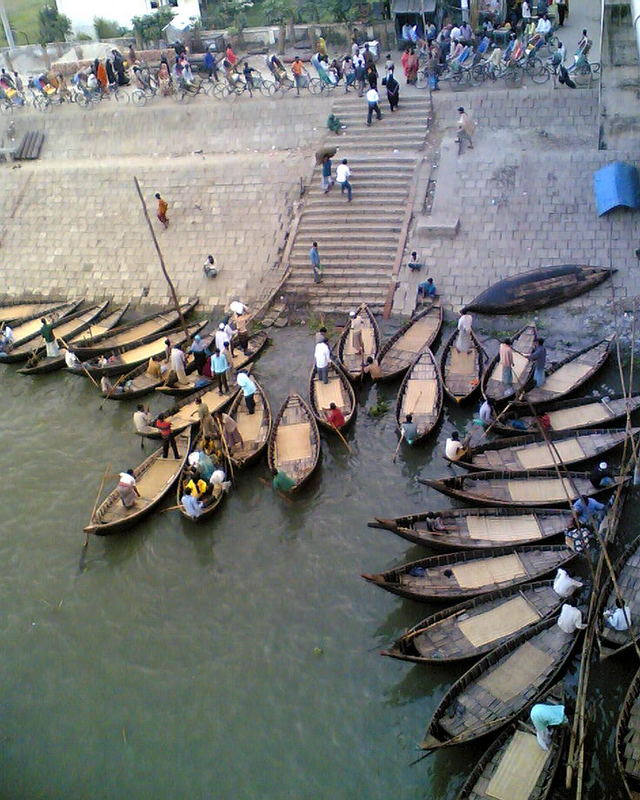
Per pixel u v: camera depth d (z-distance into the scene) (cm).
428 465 2819
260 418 3056
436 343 3291
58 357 3519
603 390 2988
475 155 3750
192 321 3675
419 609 2348
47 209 4238
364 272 3594
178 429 3005
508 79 3994
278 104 4222
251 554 2588
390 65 3916
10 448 3159
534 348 2884
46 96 4619
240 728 2128
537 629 2147
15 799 2052
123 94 4575
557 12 4431
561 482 2584
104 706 2227
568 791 1859
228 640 2347
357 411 3066
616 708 2034
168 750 2106
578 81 3859
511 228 3512
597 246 3378
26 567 2658
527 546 2369
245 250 3825
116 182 4200
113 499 2778
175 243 3938
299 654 2283
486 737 1952
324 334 3347
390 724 2091
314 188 3884
